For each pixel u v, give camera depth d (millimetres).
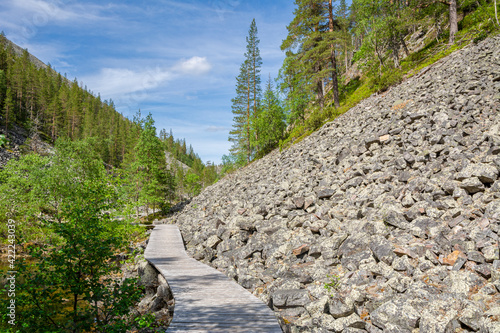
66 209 9391
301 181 17281
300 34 36719
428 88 20234
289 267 9398
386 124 17984
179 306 7297
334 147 20203
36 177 25359
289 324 6605
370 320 5875
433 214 8602
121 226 19125
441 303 5496
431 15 36781
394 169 12750
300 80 37719
